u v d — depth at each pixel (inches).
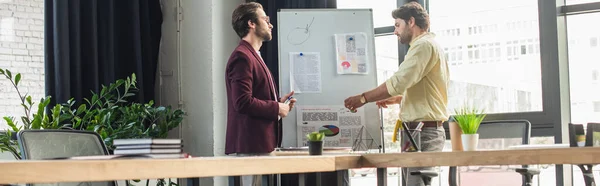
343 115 188.4
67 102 184.5
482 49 207.6
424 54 144.9
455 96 211.0
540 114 197.8
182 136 212.8
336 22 194.2
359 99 156.8
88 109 192.1
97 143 115.4
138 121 186.9
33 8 193.0
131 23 204.5
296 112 188.2
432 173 114.9
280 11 194.5
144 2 209.3
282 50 192.1
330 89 190.2
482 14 208.1
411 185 135.3
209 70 208.2
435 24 215.0
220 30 211.8
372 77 191.8
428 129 146.4
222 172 84.7
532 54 199.9
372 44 193.8
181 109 212.5
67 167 67.6
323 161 103.7
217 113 209.0
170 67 215.6
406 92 150.3
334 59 191.8
